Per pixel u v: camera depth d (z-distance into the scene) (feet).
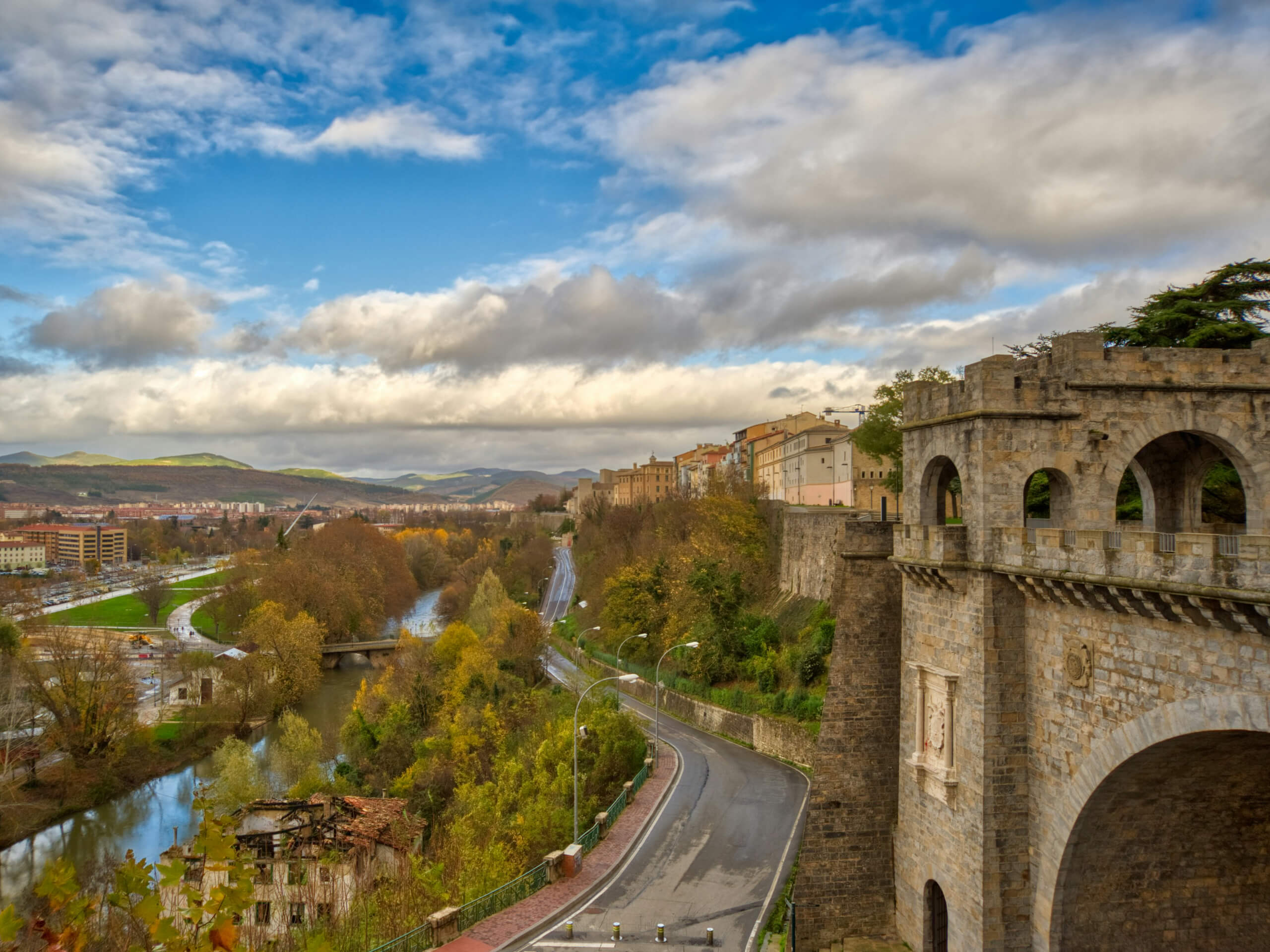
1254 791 82.38
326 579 469.98
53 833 238.27
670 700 280.51
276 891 146.00
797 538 301.22
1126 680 76.95
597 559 489.26
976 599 93.86
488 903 129.49
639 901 134.72
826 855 116.98
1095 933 88.69
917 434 111.34
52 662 288.71
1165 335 148.36
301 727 262.26
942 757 99.96
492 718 252.62
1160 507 119.44
